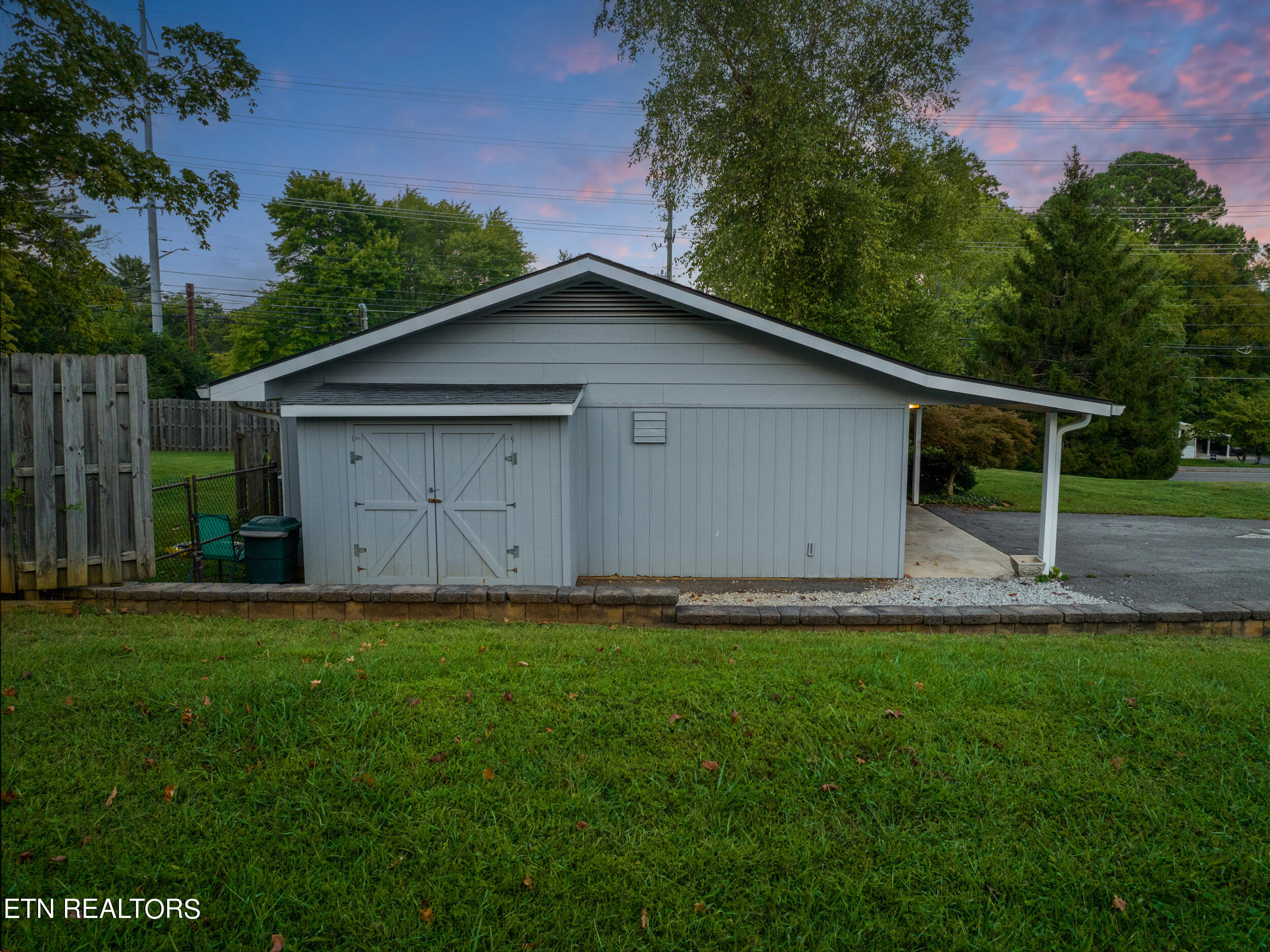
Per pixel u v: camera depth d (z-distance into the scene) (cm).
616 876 290
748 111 1867
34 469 616
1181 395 3631
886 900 282
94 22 1171
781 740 380
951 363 2356
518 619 643
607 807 328
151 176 1255
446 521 820
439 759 357
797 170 1842
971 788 342
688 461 931
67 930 256
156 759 350
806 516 935
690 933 266
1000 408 1590
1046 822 321
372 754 356
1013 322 2750
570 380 920
